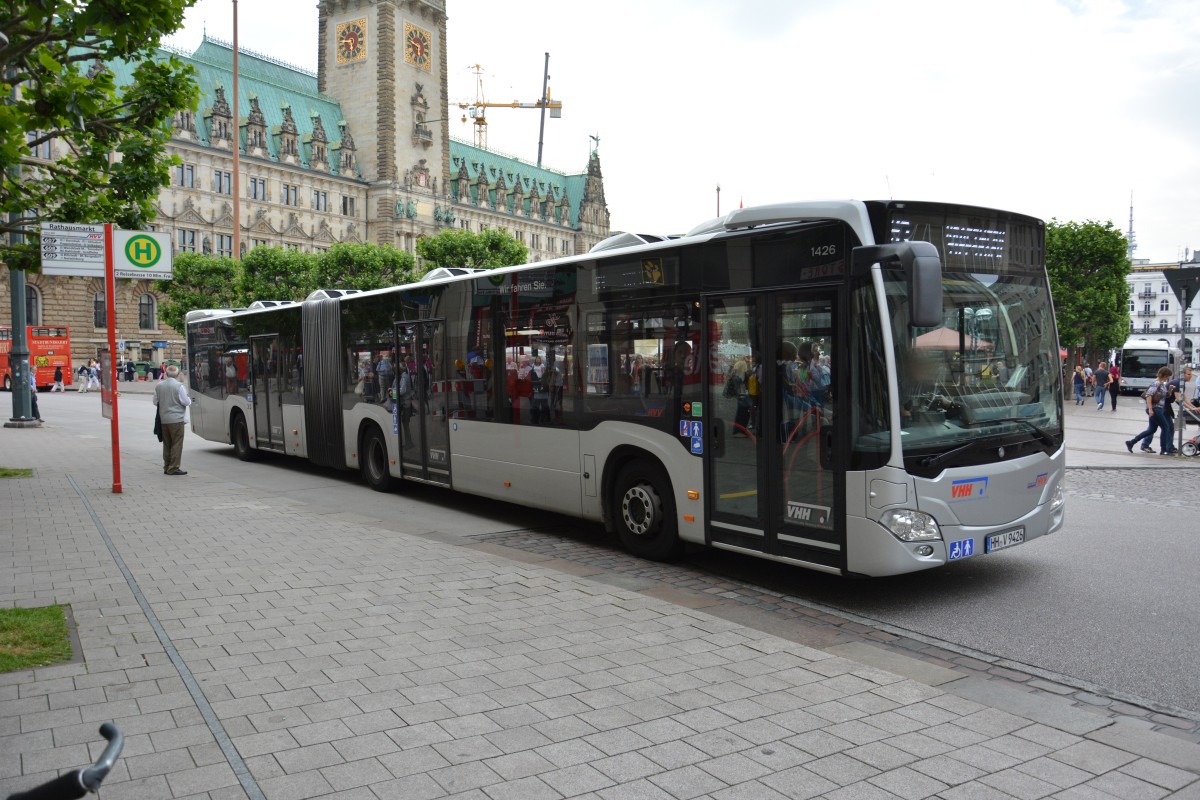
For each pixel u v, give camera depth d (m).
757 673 5.71
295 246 98.75
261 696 5.21
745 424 8.09
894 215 7.21
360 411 14.79
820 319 7.42
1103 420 31.69
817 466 7.46
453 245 77.94
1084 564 9.07
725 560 9.38
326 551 9.31
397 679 5.52
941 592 8.04
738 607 7.59
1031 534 7.87
